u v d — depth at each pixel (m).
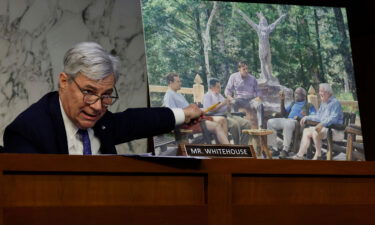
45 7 4.62
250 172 3.00
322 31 4.70
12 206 2.71
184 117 4.05
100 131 3.60
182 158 2.90
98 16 4.74
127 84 4.75
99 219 2.80
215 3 4.54
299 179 3.10
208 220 2.94
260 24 4.59
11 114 4.52
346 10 4.80
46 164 2.74
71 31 4.67
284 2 4.70
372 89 5.16
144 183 2.89
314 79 4.62
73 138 3.49
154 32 4.37
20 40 4.56
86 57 3.39
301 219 3.07
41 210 2.74
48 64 4.61
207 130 4.32
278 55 4.58
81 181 2.80
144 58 4.81
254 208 3.01
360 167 3.15
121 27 4.79
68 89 3.42
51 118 3.41
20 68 4.55
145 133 3.88
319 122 4.56
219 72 4.44
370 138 5.15
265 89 4.51
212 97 4.39
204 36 4.46
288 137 4.49
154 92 4.28
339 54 4.70
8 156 2.71
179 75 4.35
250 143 4.42
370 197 3.19
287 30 4.64
